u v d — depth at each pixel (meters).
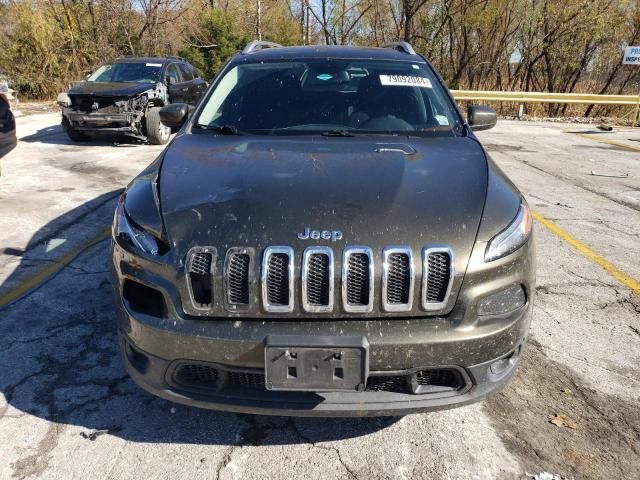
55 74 19.03
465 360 2.11
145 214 2.34
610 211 6.20
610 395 2.83
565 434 2.53
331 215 2.18
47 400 2.70
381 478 2.27
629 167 8.84
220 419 2.60
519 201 2.52
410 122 3.29
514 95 14.86
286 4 27.75
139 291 2.24
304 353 1.98
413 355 2.05
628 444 2.48
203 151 2.82
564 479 2.27
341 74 3.60
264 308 2.04
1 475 2.24
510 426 2.58
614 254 4.80
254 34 26.11
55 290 3.85
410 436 2.51
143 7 21.84
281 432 2.52
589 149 10.64
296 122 3.26
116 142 10.05
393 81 3.57
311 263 2.05
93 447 2.40
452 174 2.55
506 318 2.20
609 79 19.05
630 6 18.05
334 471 2.30
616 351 3.23
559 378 2.96
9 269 4.21
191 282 2.09
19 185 6.72
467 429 2.55
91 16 20.31
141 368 2.26
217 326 2.05
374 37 23.41
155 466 2.31
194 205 2.29
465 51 20.02
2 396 2.72
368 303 2.05
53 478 2.23
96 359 3.04
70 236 4.96
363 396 2.13
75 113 9.25
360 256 2.06
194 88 11.66
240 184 2.41
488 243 2.18
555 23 18.77
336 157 2.70
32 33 18.36
